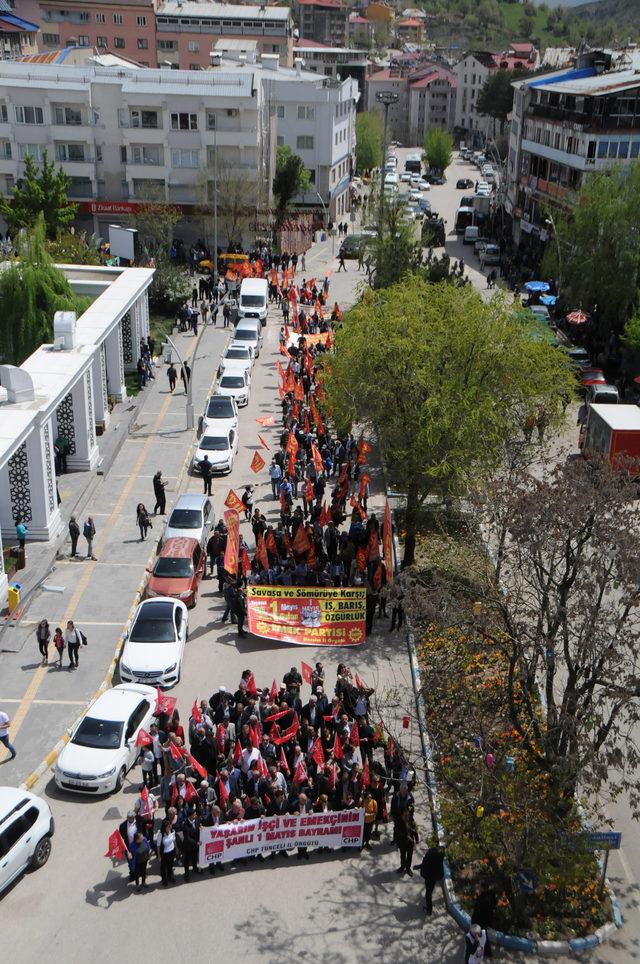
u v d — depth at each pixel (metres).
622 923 19.69
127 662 27.00
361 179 126.69
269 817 20.84
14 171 83.38
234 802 20.78
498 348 32.56
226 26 139.00
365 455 41.88
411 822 20.34
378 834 21.92
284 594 29.78
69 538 35.12
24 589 31.02
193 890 20.12
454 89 192.75
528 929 19.16
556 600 20.70
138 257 71.62
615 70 84.31
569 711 19.81
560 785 19.92
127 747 23.41
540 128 86.00
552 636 20.05
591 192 58.91
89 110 81.69
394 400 32.78
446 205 122.12
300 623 29.75
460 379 31.92
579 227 58.38
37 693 26.44
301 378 50.78
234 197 81.50
